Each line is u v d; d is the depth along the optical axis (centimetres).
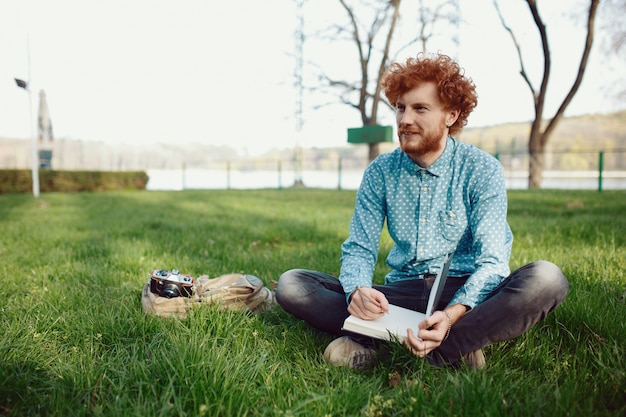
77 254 433
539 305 173
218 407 152
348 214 774
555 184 2409
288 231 570
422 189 205
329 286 223
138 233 568
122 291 301
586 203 871
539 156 1828
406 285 215
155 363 179
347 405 156
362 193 223
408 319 185
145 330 226
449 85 184
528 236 469
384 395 164
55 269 364
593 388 166
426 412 149
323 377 183
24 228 625
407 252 214
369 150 2128
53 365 190
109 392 167
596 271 309
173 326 227
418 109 188
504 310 174
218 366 170
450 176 203
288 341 216
